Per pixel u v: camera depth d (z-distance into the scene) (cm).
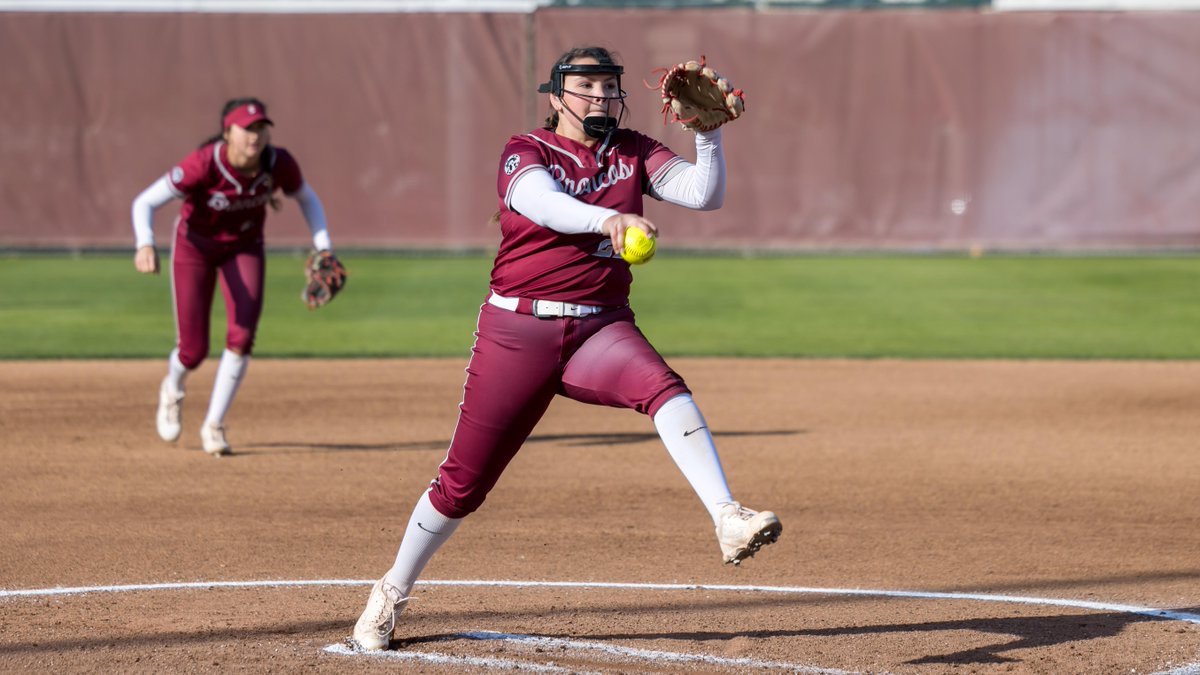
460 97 7900
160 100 7862
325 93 7888
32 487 2680
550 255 1511
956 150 7994
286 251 8056
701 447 1484
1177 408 3725
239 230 2972
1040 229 8044
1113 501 2620
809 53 7919
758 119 7975
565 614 1841
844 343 4997
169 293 6350
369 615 1659
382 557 2175
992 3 8519
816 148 7994
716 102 1485
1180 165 7981
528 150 1520
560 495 2647
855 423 3491
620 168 1555
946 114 7969
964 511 2536
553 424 3503
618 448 3150
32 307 5856
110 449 3091
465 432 1575
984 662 1627
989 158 8000
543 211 1435
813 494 2678
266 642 1694
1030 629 1777
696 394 3953
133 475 2805
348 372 4319
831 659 1634
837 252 8169
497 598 1928
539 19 7825
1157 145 7981
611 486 2733
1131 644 1705
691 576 2066
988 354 4753
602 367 1530
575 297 1524
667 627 1778
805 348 4872
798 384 4128
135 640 1700
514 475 2836
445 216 7988
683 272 7356
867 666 1606
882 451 3117
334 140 7919
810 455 3067
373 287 6619
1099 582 2042
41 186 7919
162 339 4975
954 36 7925
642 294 6438
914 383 4150
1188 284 6825
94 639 1705
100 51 7838
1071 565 2147
